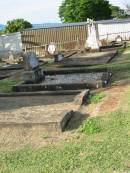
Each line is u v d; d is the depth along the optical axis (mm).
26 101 11094
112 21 40719
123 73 14406
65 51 31109
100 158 6016
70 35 35531
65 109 9500
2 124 8094
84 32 35188
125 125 7508
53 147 6809
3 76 16781
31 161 6273
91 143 6738
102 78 12836
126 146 6371
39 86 12539
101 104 9578
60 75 15766
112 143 6590
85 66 18375
